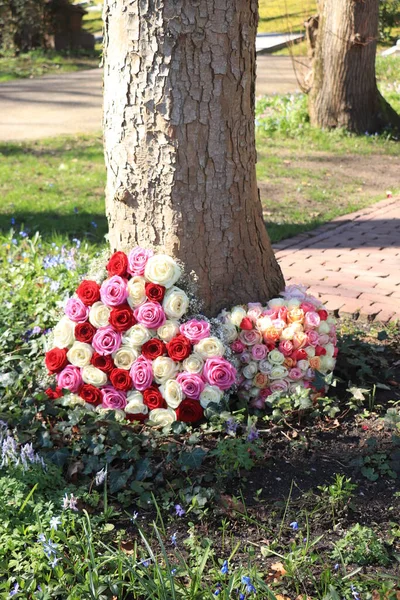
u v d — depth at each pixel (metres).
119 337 4.02
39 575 2.88
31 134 13.69
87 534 2.97
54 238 7.20
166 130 4.04
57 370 4.10
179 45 3.92
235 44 4.03
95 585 2.81
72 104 16.84
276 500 3.46
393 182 10.29
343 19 12.91
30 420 3.88
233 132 4.16
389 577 2.87
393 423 3.93
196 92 4.00
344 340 4.87
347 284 6.28
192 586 2.79
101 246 6.97
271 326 4.15
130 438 3.71
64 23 27.19
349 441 3.91
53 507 3.26
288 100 15.19
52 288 5.29
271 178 10.30
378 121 13.43
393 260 6.92
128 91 4.06
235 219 4.29
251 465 3.59
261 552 3.14
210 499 3.40
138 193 4.19
